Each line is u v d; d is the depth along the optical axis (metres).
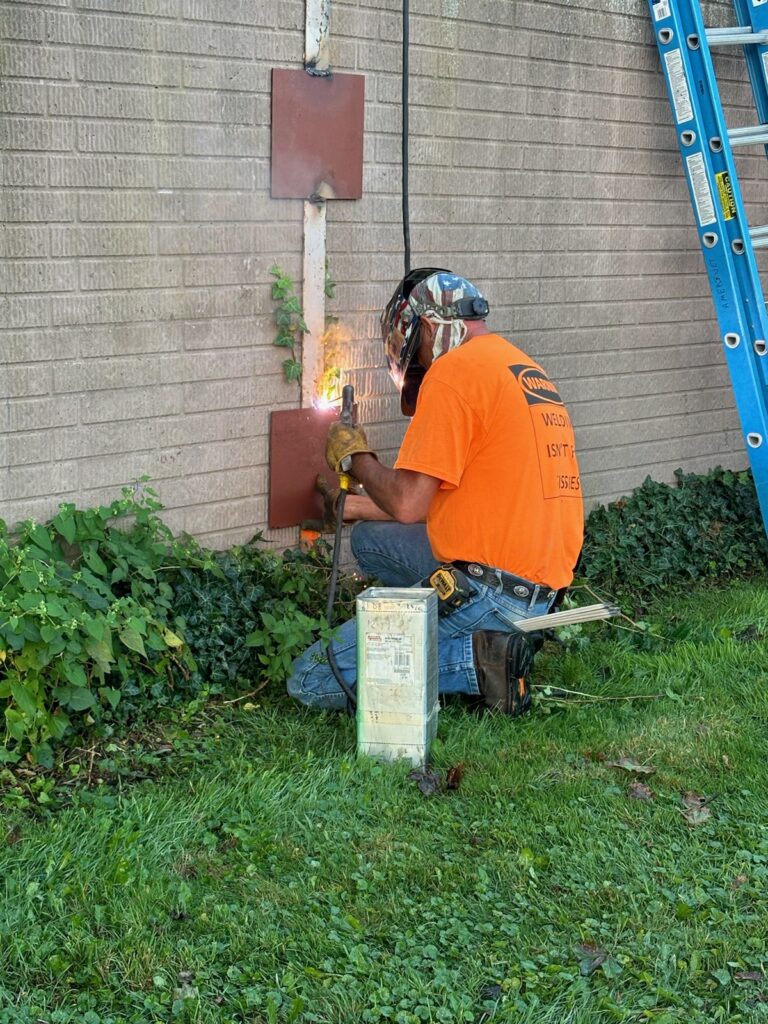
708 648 4.61
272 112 4.21
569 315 5.48
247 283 4.29
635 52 5.44
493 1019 2.53
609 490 5.86
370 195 4.60
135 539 4.00
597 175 5.42
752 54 5.72
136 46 3.81
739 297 5.45
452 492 3.81
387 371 4.82
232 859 3.07
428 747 3.62
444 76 4.73
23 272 3.69
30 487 3.83
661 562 5.48
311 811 3.29
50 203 3.71
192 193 4.07
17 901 2.80
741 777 3.64
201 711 3.90
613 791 3.50
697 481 6.17
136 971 2.60
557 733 3.86
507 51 4.93
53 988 2.55
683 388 6.11
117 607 3.59
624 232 5.61
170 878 2.95
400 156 4.66
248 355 4.36
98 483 4.02
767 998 2.66
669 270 5.87
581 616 3.82
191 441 4.26
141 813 3.18
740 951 2.80
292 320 4.43
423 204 4.80
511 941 2.80
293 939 2.74
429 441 3.69
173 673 3.94
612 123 5.42
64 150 3.71
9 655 3.42
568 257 5.40
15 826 3.13
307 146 4.33
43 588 3.49
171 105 3.94
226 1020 2.47
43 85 3.62
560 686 4.27
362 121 4.48
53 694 3.49
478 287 5.08
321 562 4.64
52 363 3.81
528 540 3.77
